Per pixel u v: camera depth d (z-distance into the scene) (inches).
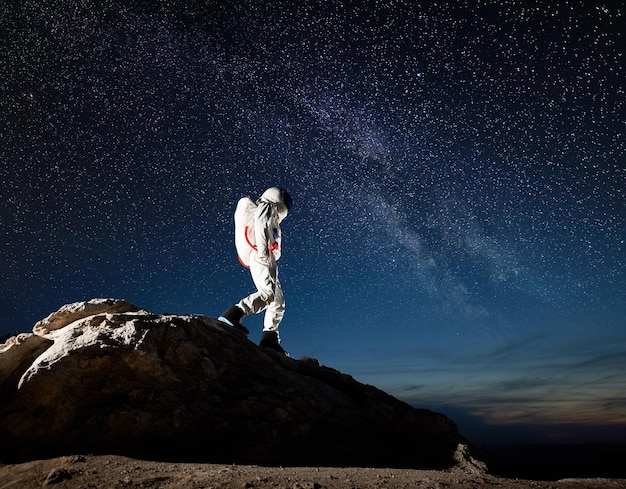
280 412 162.6
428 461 163.2
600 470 287.9
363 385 204.5
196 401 154.3
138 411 143.9
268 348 207.6
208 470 118.9
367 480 116.1
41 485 109.1
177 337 165.0
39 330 174.2
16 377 148.9
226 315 216.1
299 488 105.5
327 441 161.9
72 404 140.7
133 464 122.3
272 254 234.4
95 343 150.6
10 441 132.4
